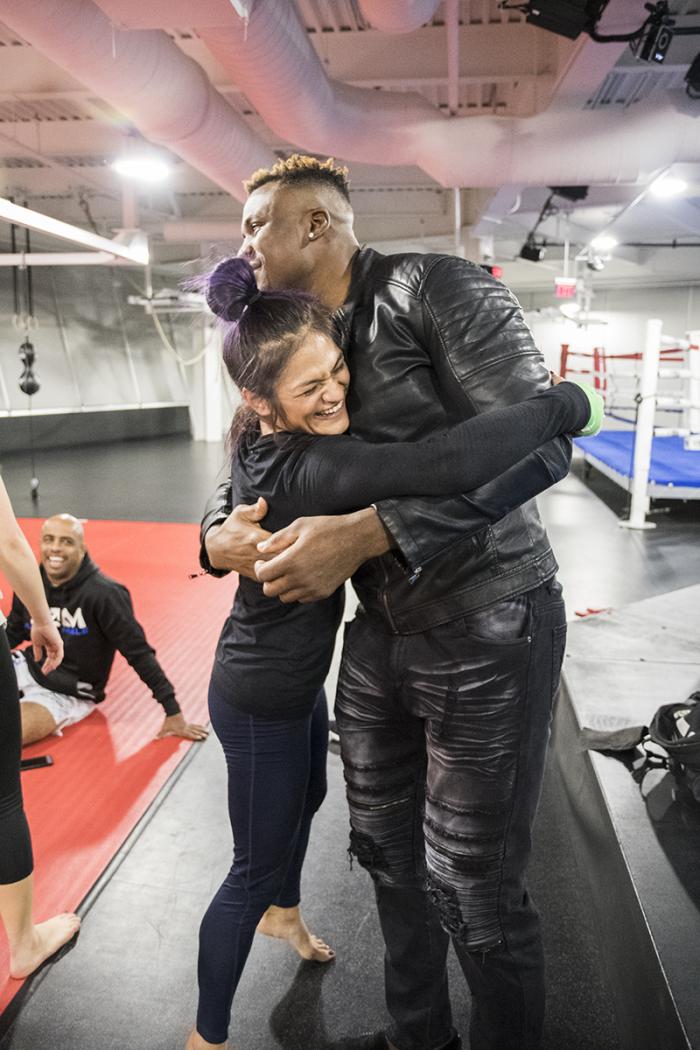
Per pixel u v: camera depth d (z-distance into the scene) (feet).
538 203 28.43
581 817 7.02
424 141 17.15
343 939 6.02
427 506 3.45
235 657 4.25
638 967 4.69
